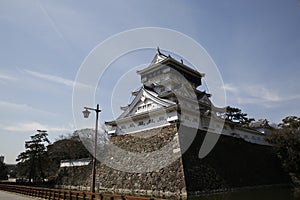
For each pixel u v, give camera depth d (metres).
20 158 41.16
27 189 21.66
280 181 31.38
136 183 23.11
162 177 21.08
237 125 32.38
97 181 27.78
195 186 19.52
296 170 30.12
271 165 32.44
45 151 42.75
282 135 32.19
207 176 21.53
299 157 29.50
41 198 18.38
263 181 28.41
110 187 25.62
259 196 19.20
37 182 38.69
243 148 29.72
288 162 30.58
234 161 26.55
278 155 32.16
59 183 34.59
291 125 42.06
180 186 19.11
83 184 30.06
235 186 23.75
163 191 20.19
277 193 21.17
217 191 21.27
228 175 24.09
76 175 32.47
